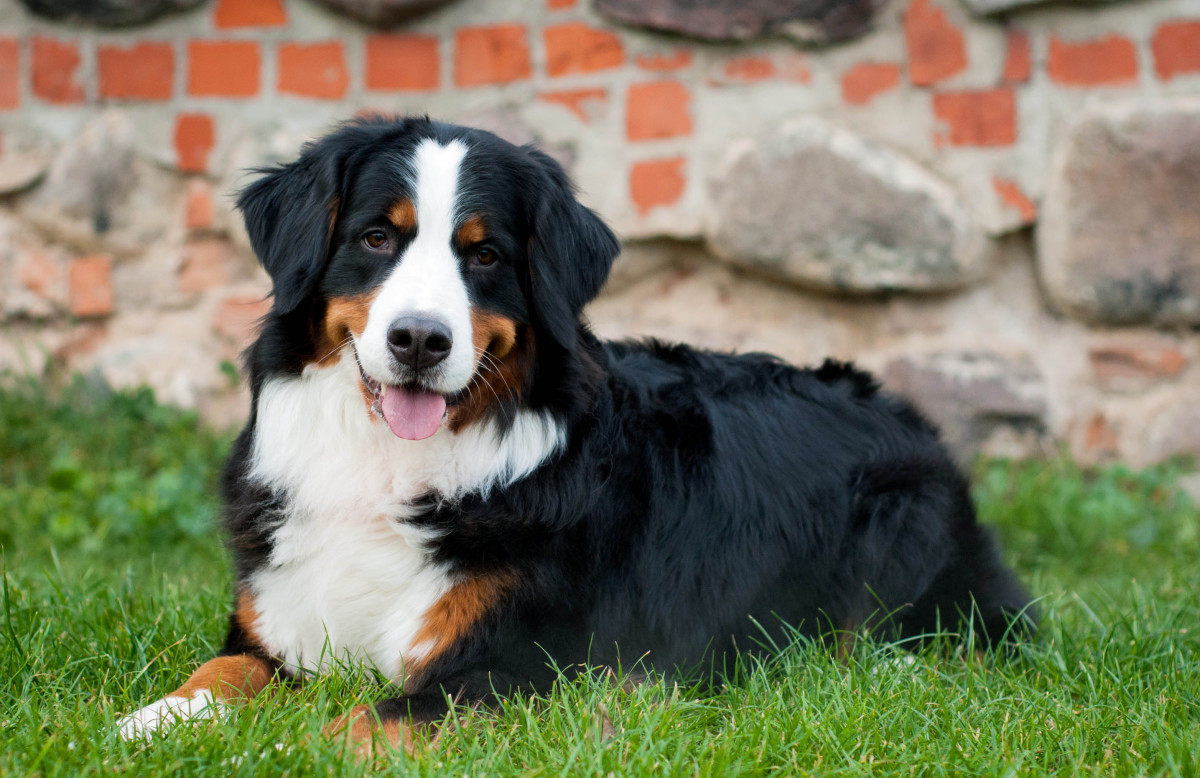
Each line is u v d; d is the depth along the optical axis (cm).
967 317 573
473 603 278
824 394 360
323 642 295
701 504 315
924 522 347
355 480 291
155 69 571
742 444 331
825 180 550
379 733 235
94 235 579
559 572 283
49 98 570
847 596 334
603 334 580
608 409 311
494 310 289
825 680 284
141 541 470
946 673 309
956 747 244
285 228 297
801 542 328
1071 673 309
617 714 253
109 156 573
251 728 233
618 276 581
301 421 296
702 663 310
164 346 587
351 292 285
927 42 549
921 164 557
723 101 561
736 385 349
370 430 290
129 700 268
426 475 287
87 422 554
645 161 564
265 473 298
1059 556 491
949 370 564
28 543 458
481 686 264
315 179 294
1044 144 549
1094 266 547
